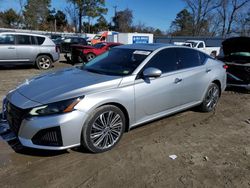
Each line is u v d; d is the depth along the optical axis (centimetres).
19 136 339
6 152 366
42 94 350
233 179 324
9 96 386
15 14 6400
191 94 507
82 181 309
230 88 857
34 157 357
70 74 425
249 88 787
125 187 301
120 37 3488
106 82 375
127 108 391
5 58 1105
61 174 321
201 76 524
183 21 6919
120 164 347
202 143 421
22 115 333
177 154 380
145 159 362
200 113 572
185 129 476
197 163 358
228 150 401
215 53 2048
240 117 564
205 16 5044
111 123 378
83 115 342
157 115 446
